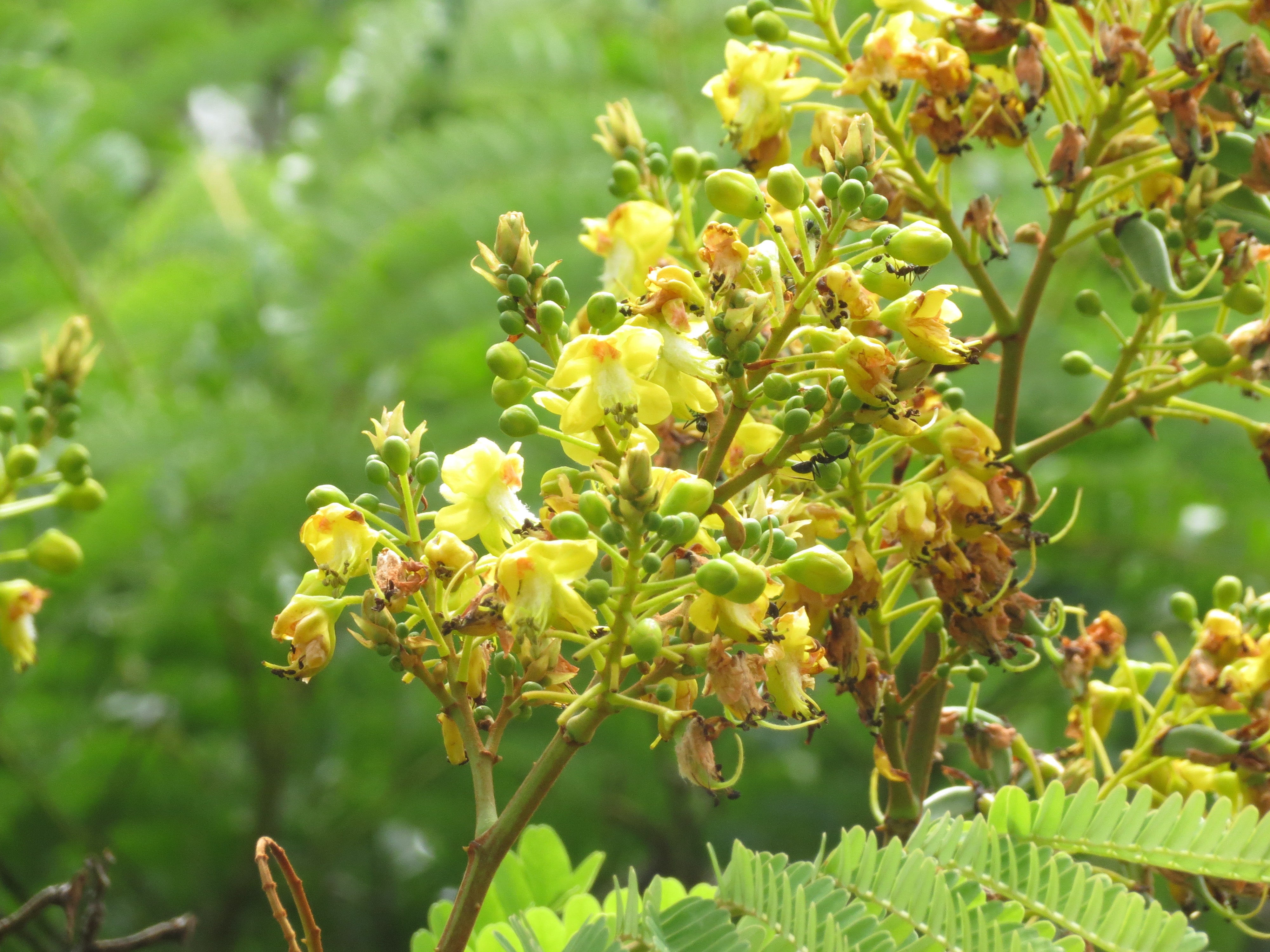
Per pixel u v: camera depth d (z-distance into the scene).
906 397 0.77
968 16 0.84
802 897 0.76
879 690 0.81
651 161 0.86
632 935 0.77
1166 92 0.84
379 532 0.77
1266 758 0.83
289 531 1.84
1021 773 0.86
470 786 2.01
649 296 0.77
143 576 1.83
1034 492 0.86
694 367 0.76
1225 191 0.84
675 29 2.01
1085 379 1.67
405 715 1.99
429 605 0.77
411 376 2.00
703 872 1.96
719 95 0.85
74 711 2.01
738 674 0.75
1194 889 0.82
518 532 0.77
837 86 0.85
